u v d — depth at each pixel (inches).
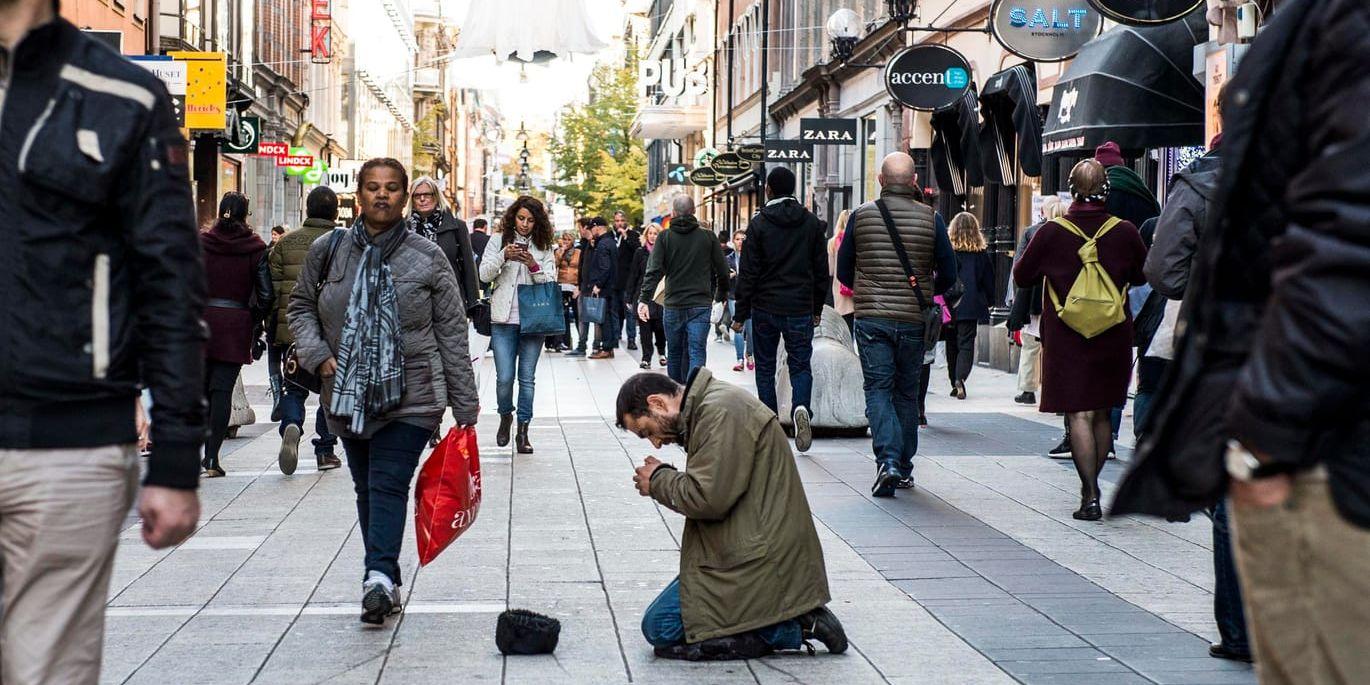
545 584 283.6
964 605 265.4
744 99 2097.7
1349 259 92.7
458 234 454.9
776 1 1846.7
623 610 262.7
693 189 2696.9
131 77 122.4
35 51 119.0
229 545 320.5
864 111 1350.9
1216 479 110.0
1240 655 225.3
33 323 118.3
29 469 118.7
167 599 267.4
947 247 397.1
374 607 245.1
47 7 120.5
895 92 882.1
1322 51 99.6
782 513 229.6
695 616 228.5
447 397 257.0
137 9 1167.6
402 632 245.3
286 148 1574.8
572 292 1056.8
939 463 455.5
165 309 122.7
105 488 121.9
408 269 253.4
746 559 227.6
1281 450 97.3
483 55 431.5
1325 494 100.0
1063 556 310.5
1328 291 93.3
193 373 124.0
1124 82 620.7
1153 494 114.3
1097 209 347.9
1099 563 303.3
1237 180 108.1
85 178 119.0
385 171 253.4
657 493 227.9
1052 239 346.9
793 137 1750.7
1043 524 349.1
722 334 1198.3
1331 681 103.2
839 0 1413.6
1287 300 95.3
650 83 2265.0
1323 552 100.7
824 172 1545.3
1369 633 100.4
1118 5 547.5
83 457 120.5
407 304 251.8
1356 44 96.7
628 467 448.5
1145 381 357.1
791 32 1744.6
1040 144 804.0
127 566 296.7
